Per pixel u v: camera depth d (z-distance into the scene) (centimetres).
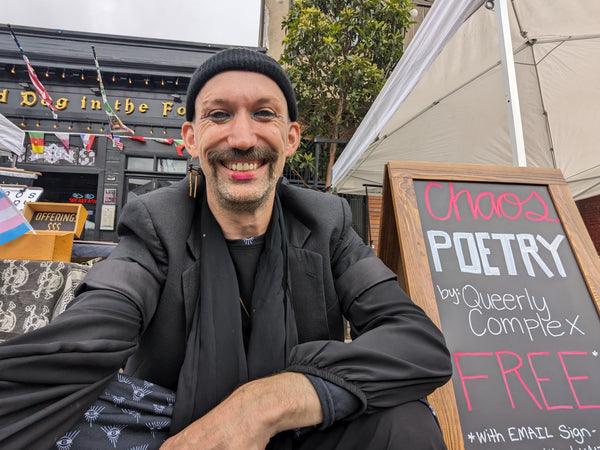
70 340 55
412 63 233
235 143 77
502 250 117
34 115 613
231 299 79
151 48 670
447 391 90
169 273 78
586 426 92
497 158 399
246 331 85
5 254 180
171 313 78
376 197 623
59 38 637
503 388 94
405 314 78
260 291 84
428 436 65
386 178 128
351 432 65
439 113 361
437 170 129
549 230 123
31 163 608
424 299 103
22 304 169
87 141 564
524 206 127
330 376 63
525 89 325
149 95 652
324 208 98
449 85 314
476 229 120
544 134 367
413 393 67
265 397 59
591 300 111
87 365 55
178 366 82
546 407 93
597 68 294
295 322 85
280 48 757
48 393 50
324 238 93
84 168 621
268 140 81
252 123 80
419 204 122
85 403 57
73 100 630
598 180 453
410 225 116
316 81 567
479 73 300
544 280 113
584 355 102
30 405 48
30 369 49
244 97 79
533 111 343
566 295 111
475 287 109
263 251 89
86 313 60
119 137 591
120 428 63
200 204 95
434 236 117
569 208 126
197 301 80
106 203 616
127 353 63
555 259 117
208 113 81
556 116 346
